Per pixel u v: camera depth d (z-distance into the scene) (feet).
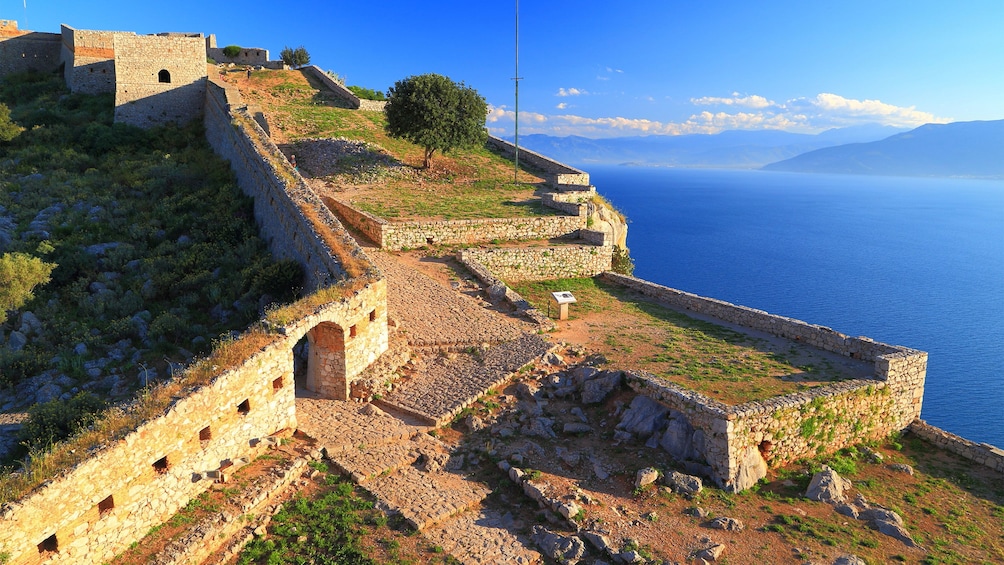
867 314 250.98
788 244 468.75
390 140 166.50
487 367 66.74
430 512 45.65
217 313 85.25
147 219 110.83
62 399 68.23
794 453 56.54
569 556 41.88
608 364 66.08
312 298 61.11
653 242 456.86
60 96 163.53
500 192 139.03
